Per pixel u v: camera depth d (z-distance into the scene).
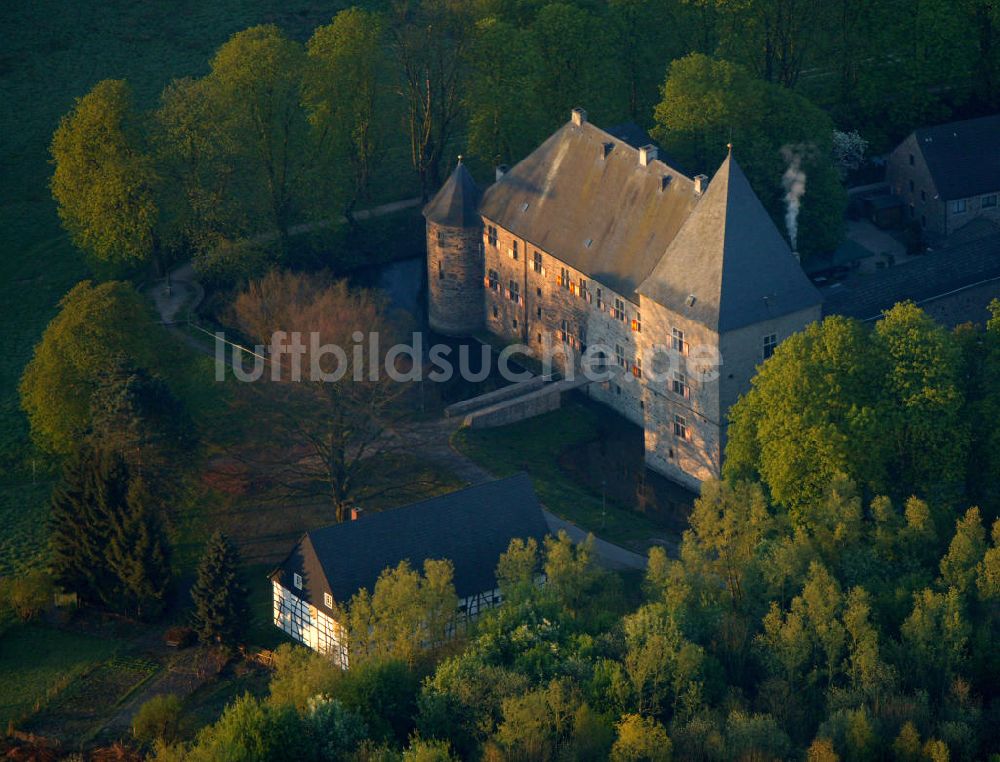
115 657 160.12
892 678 141.75
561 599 151.88
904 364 162.00
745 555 153.00
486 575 158.38
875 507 155.62
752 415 167.75
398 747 139.25
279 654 148.25
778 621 145.75
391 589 145.38
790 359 164.50
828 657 144.50
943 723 138.12
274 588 160.62
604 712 139.12
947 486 162.75
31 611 165.12
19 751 146.88
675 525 178.75
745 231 177.62
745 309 176.75
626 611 154.12
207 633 158.25
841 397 162.62
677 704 140.25
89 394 179.62
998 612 148.88
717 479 167.75
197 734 145.00
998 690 144.88
